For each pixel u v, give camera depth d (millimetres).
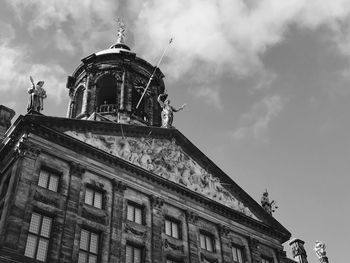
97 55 46938
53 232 27406
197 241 35656
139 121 43344
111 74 45938
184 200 37000
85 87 45094
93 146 32844
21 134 30203
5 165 30703
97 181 32094
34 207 27422
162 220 34250
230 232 39188
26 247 25984
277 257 41906
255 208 43156
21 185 27438
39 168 29312
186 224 35875
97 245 29422
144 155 36281
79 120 33219
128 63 46750
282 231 43812
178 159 38906
